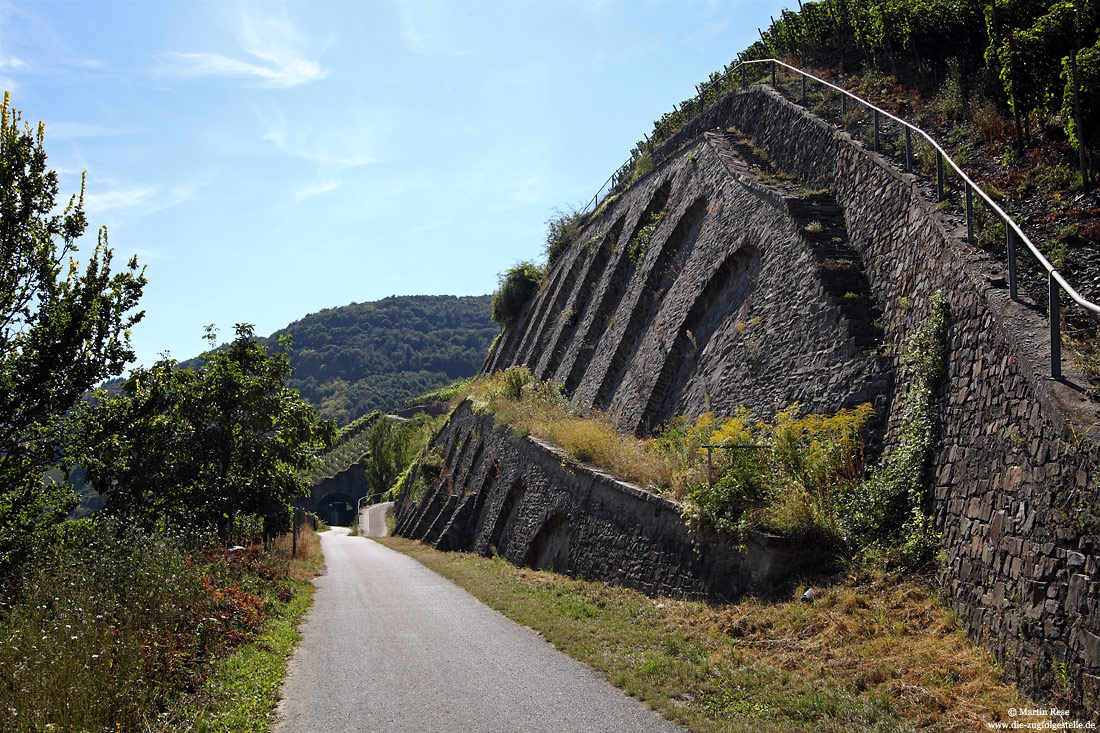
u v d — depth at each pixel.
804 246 13.82
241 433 15.95
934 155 12.23
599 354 24.95
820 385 12.01
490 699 6.79
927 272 10.27
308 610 13.26
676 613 9.77
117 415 12.65
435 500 35.22
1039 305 7.55
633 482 14.09
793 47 24.56
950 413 8.58
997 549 6.77
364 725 6.16
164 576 8.88
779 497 10.02
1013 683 5.89
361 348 156.00
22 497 10.41
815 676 6.68
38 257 9.51
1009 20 11.89
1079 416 5.73
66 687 5.75
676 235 22.45
